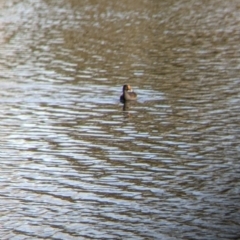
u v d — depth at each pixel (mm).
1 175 28453
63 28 59625
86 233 23812
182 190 27109
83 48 51625
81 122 35000
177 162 29688
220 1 75312
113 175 28453
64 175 28453
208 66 46000
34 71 44812
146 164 29500
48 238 23484
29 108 37219
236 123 34438
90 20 63656
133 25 61156
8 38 55219
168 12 68438
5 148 31344
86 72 44625
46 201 26188
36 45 52594
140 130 33719
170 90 40469
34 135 33062
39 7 71562
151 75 43906
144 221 24672
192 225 24391
